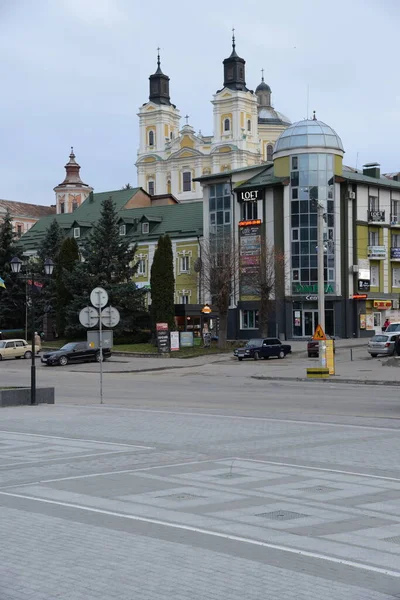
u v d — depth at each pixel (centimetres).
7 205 13275
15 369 5362
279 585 712
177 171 12862
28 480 1275
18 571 764
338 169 7081
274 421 2089
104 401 2953
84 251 6906
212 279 6366
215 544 855
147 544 856
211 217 7619
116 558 802
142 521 971
